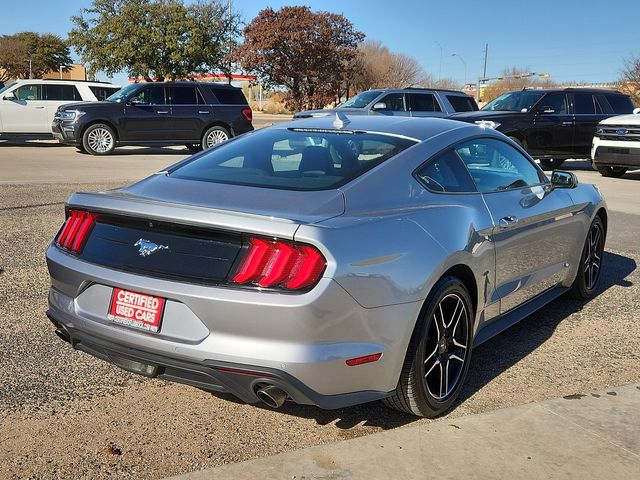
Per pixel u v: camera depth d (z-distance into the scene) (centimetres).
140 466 288
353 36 4388
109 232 310
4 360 390
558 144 1538
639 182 1402
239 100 1828
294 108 4384
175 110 1747
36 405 339
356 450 297
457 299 341
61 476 278
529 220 414
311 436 319
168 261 288
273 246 272
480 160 406
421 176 353
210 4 3325
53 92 1956
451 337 341
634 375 393
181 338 282
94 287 310
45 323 452
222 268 278
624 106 1633
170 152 1922
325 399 283
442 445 303
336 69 4322
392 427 328
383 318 291
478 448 300
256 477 274
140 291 290
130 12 3189
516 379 387
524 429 318
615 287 584
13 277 554
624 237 795
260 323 270
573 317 502
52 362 391
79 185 1099
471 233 349
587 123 1559
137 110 1716
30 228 742
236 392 283
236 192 318
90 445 304
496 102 1614
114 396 354
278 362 269
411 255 304
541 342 449
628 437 312
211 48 3303
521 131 1488
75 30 3356
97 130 1691
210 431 321
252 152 377
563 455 295
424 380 318
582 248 511
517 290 419
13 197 952
